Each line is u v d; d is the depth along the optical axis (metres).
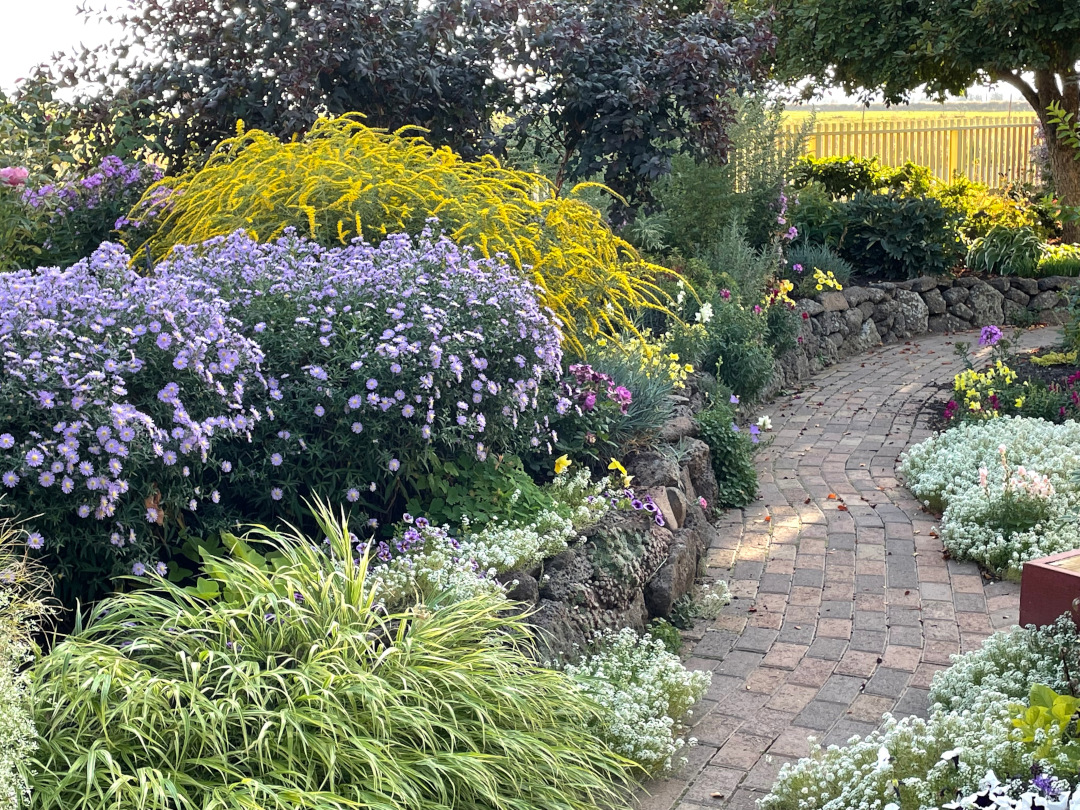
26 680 2.37
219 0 7.07
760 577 4.96
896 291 11.13
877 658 4.05
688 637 4.32
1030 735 2.52
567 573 4.00
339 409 3.65
